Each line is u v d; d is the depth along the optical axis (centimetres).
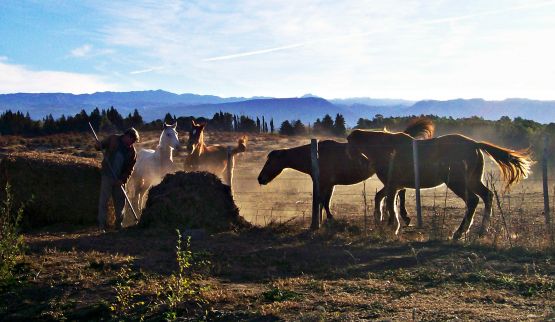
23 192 1374
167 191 1251
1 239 920
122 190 1317
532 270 871
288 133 6675
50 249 1030
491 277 827
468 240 1081
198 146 1667
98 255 984
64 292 809
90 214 1418
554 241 1025
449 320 635
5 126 6875
